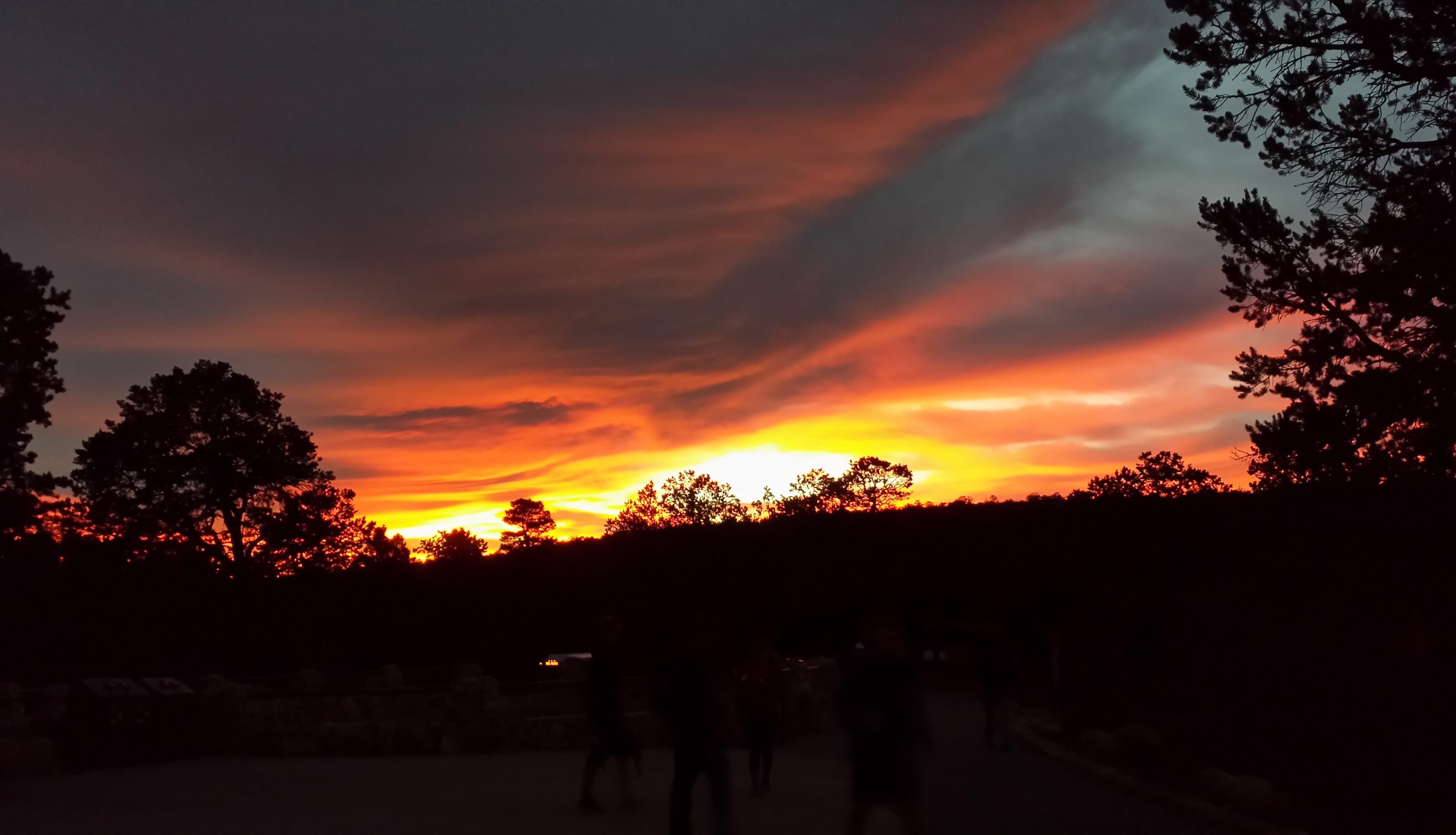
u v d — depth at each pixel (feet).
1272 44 62.34
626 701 88.07
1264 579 65.51
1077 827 37.93
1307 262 65.98
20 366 152.25
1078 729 71.05
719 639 31.99
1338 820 35.63
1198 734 54.85
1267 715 47.29
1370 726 39.75
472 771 56.65
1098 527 172.76
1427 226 60.49
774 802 44.93
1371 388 63.77
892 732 28.43
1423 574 61.16
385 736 67.51
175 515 206.39
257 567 211.41
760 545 185.16
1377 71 61.31
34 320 153.58
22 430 149.18
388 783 51.21
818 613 180.65
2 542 139.95
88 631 131.75
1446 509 61.87
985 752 69.51
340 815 40.65
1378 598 61.00
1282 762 43.80
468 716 67.46
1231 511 71.00
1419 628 59.72
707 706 31.22
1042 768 58.75
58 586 134.72
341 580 164.45
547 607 167.22
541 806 42.96
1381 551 62.44
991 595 174.60
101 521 201.26
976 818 40.09
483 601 165.58
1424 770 37.70
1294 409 67.77
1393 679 42.01
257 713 70.85
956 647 158.30
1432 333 64.23
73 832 37.11
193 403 210.79
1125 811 41.96
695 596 172.04
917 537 185.26
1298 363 69.87
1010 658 71.67
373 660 158.92
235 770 58.29
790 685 87.51
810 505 327.67
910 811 28.25
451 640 161.99
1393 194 61.00
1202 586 68.39
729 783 31.30
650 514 325.42
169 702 66.33
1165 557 106.83
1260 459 69.31
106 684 64.49
